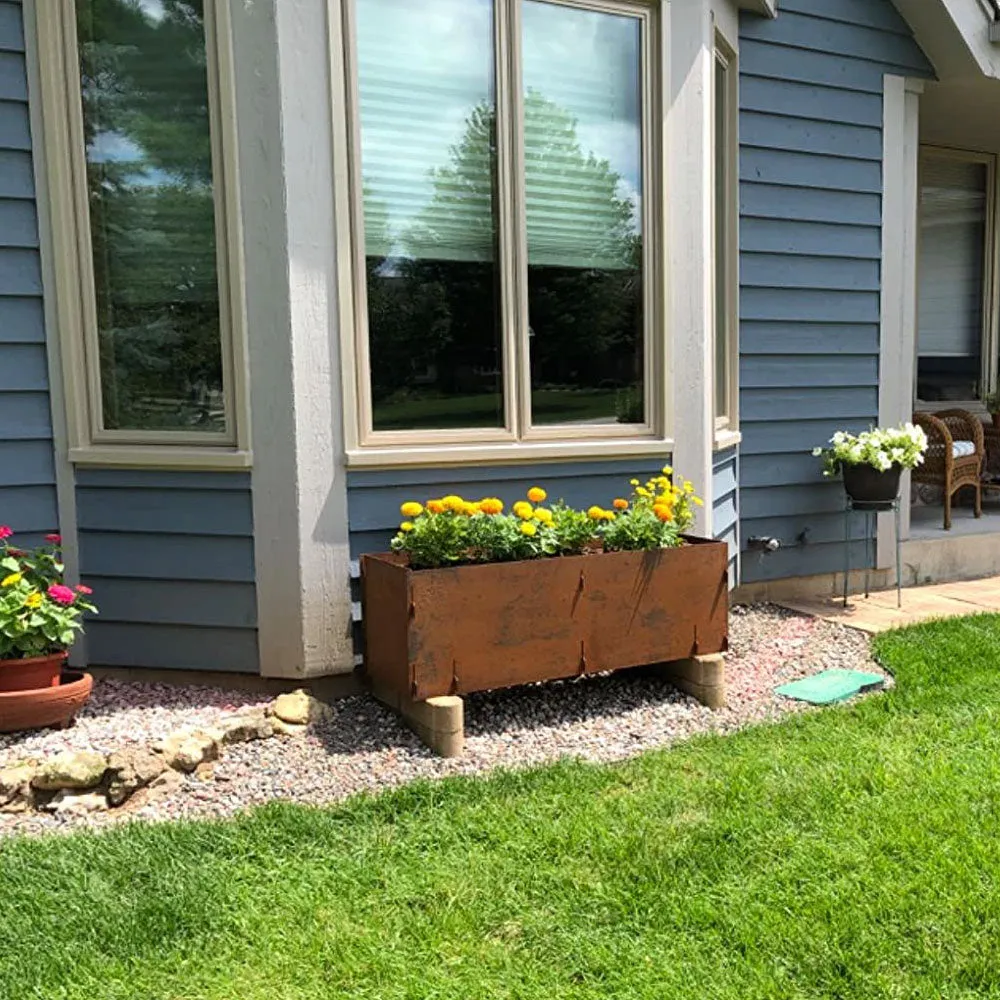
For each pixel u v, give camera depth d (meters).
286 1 3.33
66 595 3.22
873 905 2.18
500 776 2.94
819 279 5.27
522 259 3.83
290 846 2.52
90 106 3.62
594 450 3.99
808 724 3.41
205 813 2.75
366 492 3.62
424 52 3.62
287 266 3.40
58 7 3.54
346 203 3.47
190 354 3.62
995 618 4.87
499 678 3.35
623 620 3.56
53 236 3.63
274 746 3.20
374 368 3.63
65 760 2.82
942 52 5.40
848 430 5.48
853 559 5.59
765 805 2.71
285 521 3.51
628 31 4.00
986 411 7.75
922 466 6.29
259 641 3.60
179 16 3.48
